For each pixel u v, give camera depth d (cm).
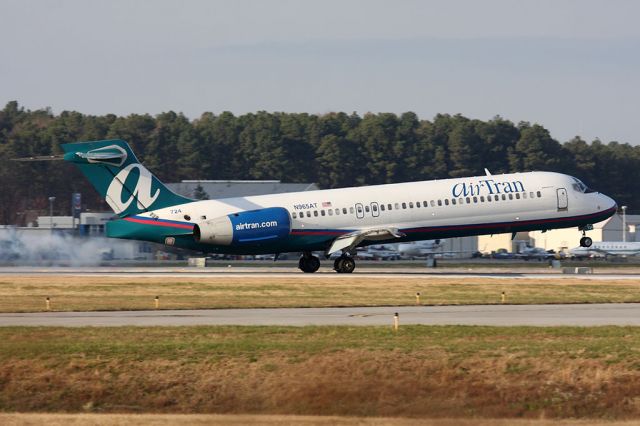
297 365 10712
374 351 11038
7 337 12044
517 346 11331
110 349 11238
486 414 9994
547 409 10012
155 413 10119
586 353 10950
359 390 10306
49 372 10681
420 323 13525
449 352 11019
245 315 14662
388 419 9856
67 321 13850
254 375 10569
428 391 10288
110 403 10306
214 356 10944
